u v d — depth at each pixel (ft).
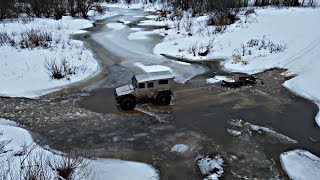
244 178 30.50
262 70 61.87
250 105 46.80
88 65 65.10
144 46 83.51
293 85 53.57
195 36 87.35
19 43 76.59
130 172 31.19
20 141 35.73
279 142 37.04
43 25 107.86
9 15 117.08
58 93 51.72
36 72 59.26
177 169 31.94
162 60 70.59
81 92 52.26
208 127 40.42
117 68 64.80
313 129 40.09
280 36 77.25
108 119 42.57
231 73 61.52
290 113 44.32
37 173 25.84
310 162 33.06
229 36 82.74
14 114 44.06
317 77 54.24
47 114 44.14
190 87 54.29
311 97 49.24
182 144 36.50
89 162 32.40
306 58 63.26
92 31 105.91
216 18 99.04
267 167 32.27
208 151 35.09
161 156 34.17
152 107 46.16
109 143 36.68
